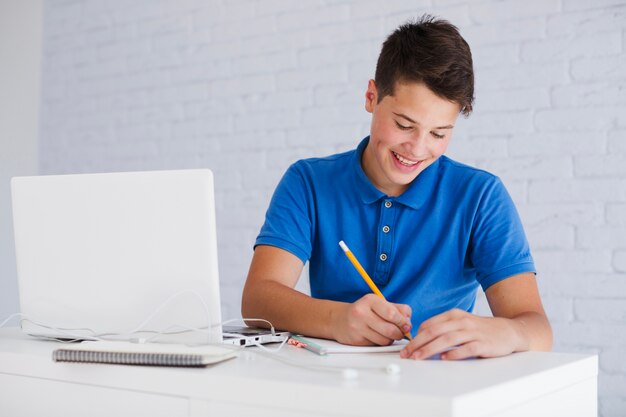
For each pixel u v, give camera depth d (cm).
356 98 255
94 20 309
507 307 134
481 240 142
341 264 148
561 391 94
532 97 227
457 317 105
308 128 264
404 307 117
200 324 106
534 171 226
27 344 113
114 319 112
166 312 108
